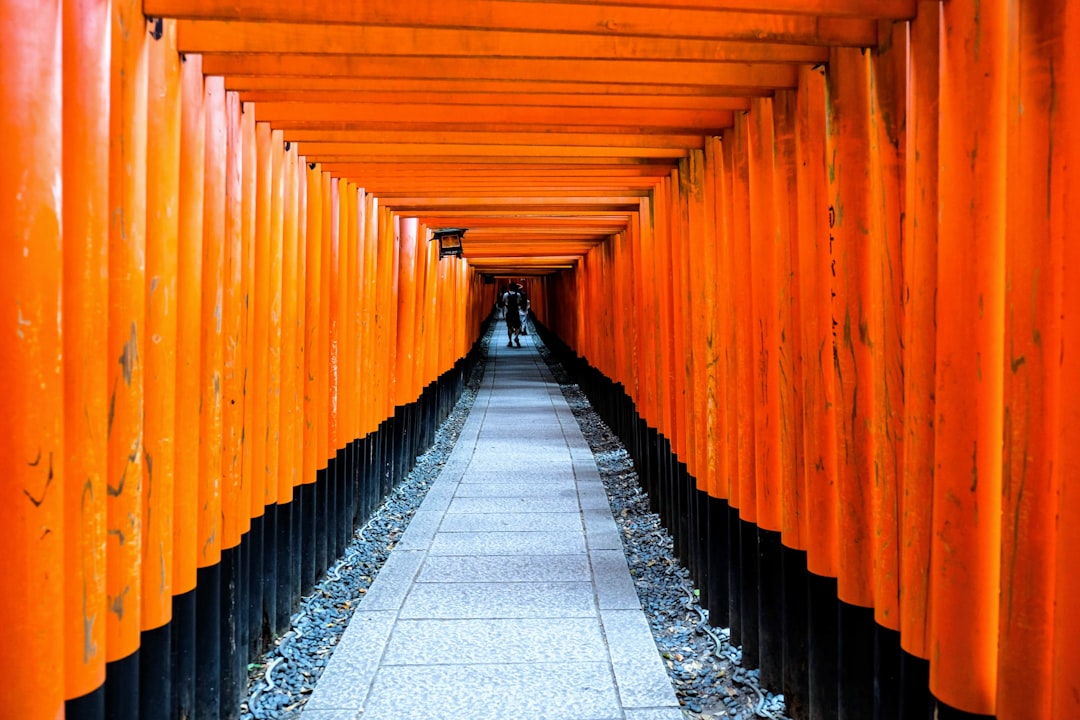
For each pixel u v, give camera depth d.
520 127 3.91
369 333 6.31
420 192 6.19
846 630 2.76
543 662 3.80
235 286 3.34
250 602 3.82
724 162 3.91
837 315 2.72
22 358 1.79
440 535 5.93
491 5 2.30
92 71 2.01
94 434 2.06
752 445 3.74
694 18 2.38
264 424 3.88
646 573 5.20
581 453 9.05
